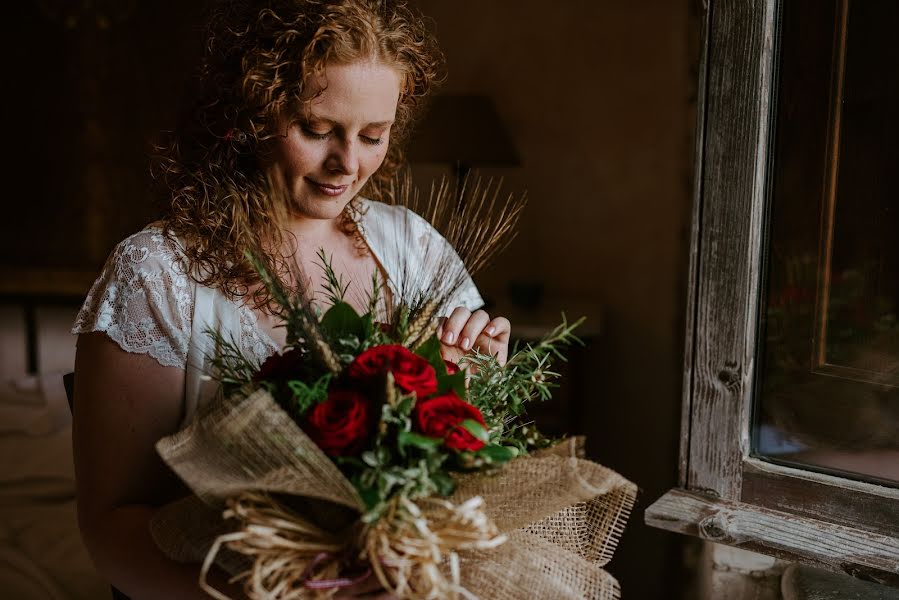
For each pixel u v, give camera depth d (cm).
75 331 118
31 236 425
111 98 409
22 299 401
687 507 129
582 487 99
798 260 122
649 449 352
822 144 117
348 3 112
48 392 272
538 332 301
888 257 114
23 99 413
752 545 122
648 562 337
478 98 318
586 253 351
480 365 116
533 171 352
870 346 117
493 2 348
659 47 330
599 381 354
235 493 91
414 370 95
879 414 118
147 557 107
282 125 115
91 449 116
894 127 111
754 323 126
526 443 115
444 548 93
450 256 118
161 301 117
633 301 348
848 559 115
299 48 112
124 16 401
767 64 119
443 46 355
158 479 117
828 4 115
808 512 124
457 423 92
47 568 188
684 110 330
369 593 98
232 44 117
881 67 111
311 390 94
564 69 343
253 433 89
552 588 104
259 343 121
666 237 340
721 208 125
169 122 408
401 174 170
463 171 260
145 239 120
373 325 107
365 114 115
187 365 118
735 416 128
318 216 123
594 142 344
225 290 120
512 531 109
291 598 92
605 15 335
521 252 358
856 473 121
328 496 88
